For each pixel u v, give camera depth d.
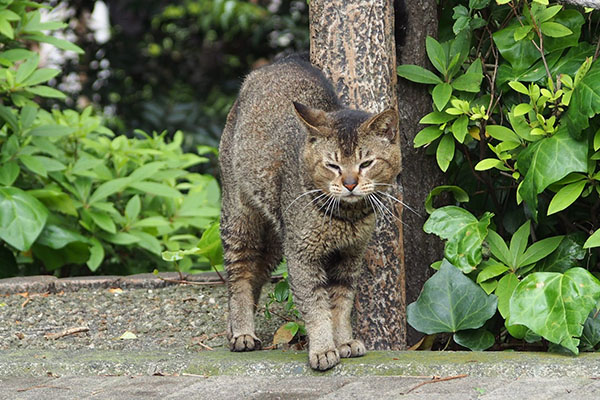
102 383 4.16
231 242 5.06
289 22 12.16
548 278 4.40
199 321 5.63
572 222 5.28
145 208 8.07
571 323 4.23
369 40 4.84
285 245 4.55
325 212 4.36
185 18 13.30
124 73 12.78
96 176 7.54
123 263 8.09
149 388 4.02
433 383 3.85
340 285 4.63
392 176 4.53
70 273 8.04
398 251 4.92
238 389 3.93
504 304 4.75
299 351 4.67
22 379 4.31
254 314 5.50
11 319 5.81
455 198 5.47
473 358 4.19
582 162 4.50
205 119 12.48
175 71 13.24
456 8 5.12
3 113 7.22
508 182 5.49
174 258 5.89
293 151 4.57
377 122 4.38
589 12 5.01
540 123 4.66
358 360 4.29
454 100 4.92
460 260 4.81
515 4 5.10
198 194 8.08
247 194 4.94
